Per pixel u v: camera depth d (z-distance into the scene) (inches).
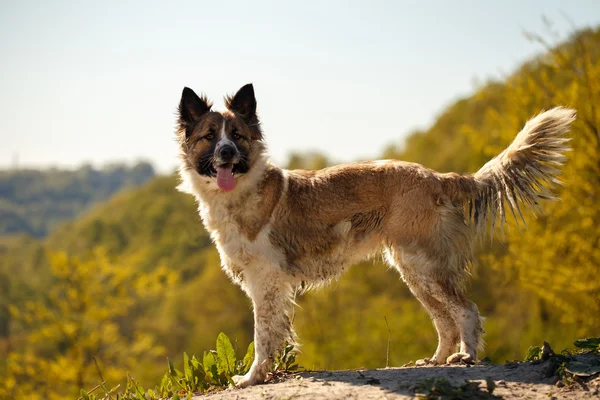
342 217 257.8
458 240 251.6
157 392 258.5
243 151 257.3
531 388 189.8
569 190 478.9
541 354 234.8
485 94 563.2
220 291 1203.2
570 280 476.1
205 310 1205.1
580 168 473.7
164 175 2314.2
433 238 248.8
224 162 248.5
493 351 635.5
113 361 887.7
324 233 258.7
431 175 254.5
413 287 259.1
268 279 251.6
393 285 882.1
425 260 247.8
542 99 485.4
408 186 251.9
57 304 782.5
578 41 478.3
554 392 185.5
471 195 257.0
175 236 1691.7
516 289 676.7
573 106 469.4
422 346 682.2
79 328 773.3
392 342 695.1
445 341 255.8
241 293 1184.8
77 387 756.6
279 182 259.4
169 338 1219.2
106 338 793.6
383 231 256.5
